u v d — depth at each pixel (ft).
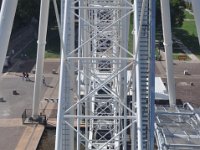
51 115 129.70
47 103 140.05
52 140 116.16
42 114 128.98
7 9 58.54
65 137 60.80
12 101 143.54
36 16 258.16
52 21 256.52
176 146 70.13
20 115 130.52
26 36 245.86
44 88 157.07
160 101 134.62
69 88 60.18
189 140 73.26
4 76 172.14
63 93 52.65
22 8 252.62
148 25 62.08
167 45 104.68
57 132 49.42
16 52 212.84
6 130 119.24
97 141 83.10
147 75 63.46
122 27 75.61
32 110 127.13
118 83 79.20
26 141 113.09
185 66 197.77
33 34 249.14
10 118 128.06
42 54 112.37
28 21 264.72
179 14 265.95
